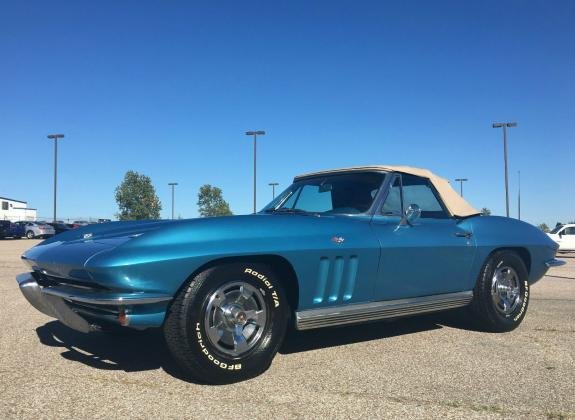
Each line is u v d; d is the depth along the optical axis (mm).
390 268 4336
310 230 3943
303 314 3855
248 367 3547
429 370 3889
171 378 3611
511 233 5449
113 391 3352
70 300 3666
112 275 3170
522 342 4812
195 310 3336
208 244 3424
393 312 4379
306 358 4152
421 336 4996
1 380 3564
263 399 3234
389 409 3109
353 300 4152
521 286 5406
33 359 4074
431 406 3168
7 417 2938
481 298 5125
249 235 3627
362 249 4121
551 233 28047
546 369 3947
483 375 3785
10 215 74188
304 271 3820
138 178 49125
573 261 19969
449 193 5176
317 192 4941
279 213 4820
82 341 4648
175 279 3287
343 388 3459
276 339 3701
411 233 4559
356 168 4902
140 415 2975
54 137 39969
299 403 3180
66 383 3504
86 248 3631
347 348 4488
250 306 3641
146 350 4340
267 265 3809
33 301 4074
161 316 3338
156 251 3260
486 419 2990
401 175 4766
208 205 50531
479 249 5070
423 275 4605
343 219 4270
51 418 2928
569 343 4777
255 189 34281
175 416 2963
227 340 3520
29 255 4203
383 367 3945
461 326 5477
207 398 3236
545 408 3162
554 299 7508
